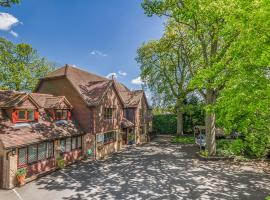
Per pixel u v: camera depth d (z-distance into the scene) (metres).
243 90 10.64
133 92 42.97
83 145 25.50
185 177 17.73
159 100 44.31
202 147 31.64
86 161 23.80
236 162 22.88
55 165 20.30
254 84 10.47
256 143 11.84
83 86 28.47
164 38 32.94
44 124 20.77
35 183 16.36
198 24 22.84
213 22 20.27
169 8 23.23
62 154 21.59
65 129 22.55
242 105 10.56
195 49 30.48
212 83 16.19
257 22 9.09
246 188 15.16
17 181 15.77
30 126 19.05
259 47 9.41
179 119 44.31
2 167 15.49
